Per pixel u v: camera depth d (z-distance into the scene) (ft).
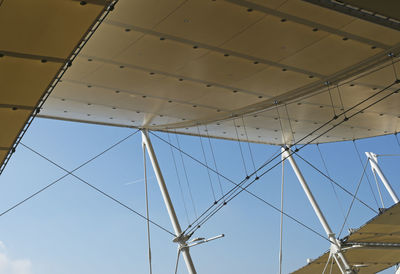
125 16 53.11
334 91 79.25
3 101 47.67
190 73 69.67
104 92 74.18
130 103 79.82
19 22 39.01
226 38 59.62
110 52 61.41
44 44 41.73
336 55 65.98
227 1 51.62
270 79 73.15
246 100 81.76
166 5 51.62
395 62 68.69
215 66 67.62
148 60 64.44
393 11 52.16
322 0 52.60
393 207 89.40
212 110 85.92
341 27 58.39
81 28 40.78
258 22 56.29
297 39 60.85
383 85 78.07
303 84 75.61
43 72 44.96
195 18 54.60
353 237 98.78
